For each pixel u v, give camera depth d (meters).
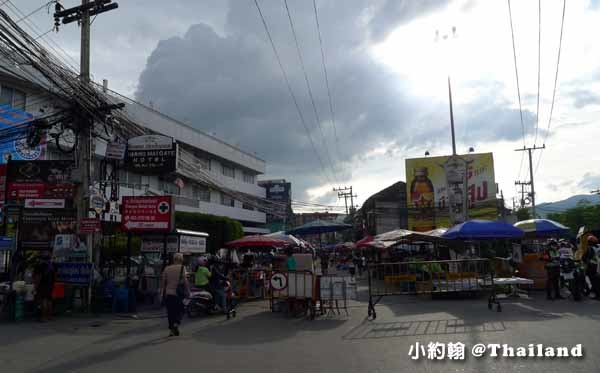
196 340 9.09
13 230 16.02
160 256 20.22
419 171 42.06
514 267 17.38
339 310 13.05
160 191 39.03
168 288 9.83
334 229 16.73
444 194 41.19
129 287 14.10
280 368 6.61
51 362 7.34
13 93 22.94
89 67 14.61
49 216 14.56
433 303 13.83
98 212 14.66
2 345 8.82
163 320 12.24
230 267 16.88
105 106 14.59
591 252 13.69
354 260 34.78
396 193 46.59
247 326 10.83
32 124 15.33
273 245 17.94
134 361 7.31
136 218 15.68
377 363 6.71
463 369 6.25
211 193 49.09
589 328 8.91
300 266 16.50
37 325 11.50
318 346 8.14
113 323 11.80
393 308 13.04
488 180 40.62
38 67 12.52
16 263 14.48
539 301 13.46
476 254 20.48
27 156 22.78
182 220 32.78
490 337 8.29
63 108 14.75
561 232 16.86
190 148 44.69
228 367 6.77
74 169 14.52
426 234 19.77
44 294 12.21
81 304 13.72
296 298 12.12
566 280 13.34
